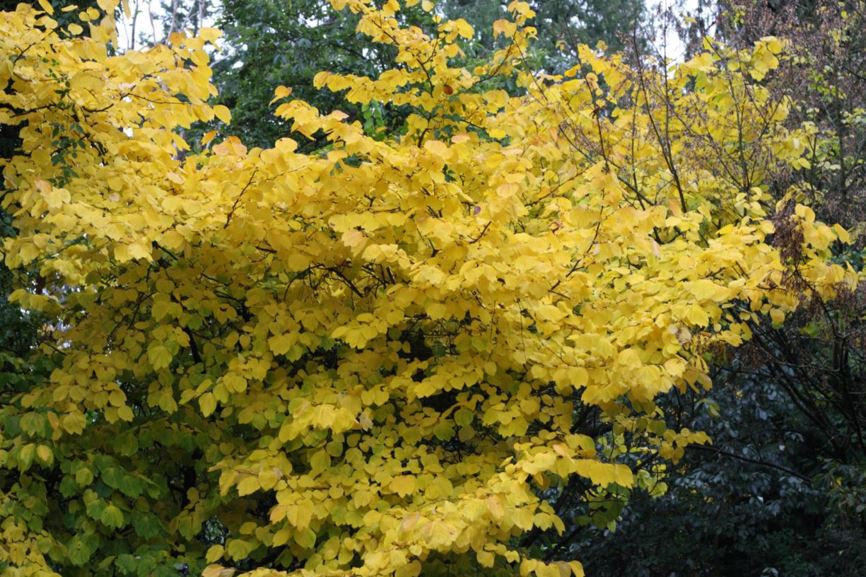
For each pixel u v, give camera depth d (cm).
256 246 381
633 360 342
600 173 353
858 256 558
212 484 437
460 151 342
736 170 542
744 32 563
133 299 389
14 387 415
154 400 375
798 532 781
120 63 350
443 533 295
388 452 366
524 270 342
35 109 386
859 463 575
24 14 385
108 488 373
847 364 545
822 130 569
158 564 366
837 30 578
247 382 398
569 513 644
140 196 362
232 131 1179
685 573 718
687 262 365
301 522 334
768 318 540
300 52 1129
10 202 386
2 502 351
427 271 333
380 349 390
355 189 354
